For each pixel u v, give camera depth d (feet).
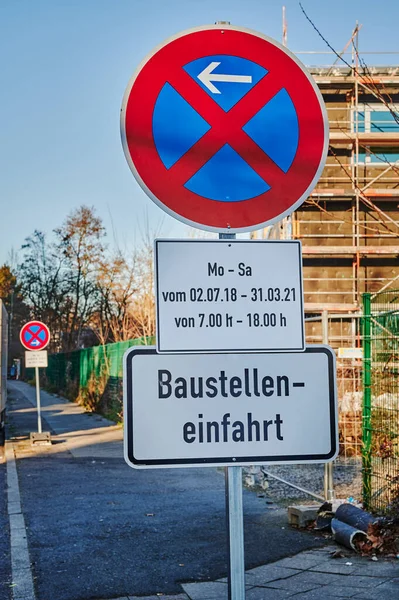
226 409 10.27
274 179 10.97
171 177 10.67
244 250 10.48
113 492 34.04
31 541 24.52
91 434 63.72
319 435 10.46
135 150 10.61
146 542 24.07
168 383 10.18
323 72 69.51
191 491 33.91
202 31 10.89
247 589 18.76
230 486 10.16
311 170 11.11
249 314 10.42
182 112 10.78
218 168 10.82
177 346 10.23
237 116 10.90
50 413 91.86
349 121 69.56
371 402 26.68
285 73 11.09
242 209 10.84
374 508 25.63
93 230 169.99
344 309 66.39
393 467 24.77
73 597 18.54
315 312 67.36
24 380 252.21
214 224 10.75
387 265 68.95
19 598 18.53
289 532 24.62
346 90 69.67
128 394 10.11
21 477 39.60
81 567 21.25
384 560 20.99
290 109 11.10
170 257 10.32
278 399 10.40
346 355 34.88
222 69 10.91
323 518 24.90
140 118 10.66
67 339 178.60
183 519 27.58
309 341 67.56
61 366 143.64
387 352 25.54
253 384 10.36
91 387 95.25
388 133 67.97
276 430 10.36
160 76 10.73
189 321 10.28
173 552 22.74
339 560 21.09
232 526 10.08
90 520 27.73
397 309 25.88
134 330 86.63
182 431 10.16
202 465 10.16
